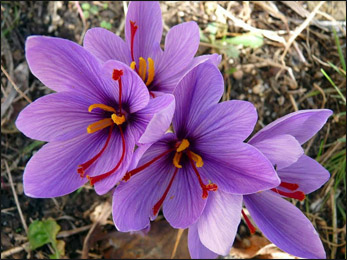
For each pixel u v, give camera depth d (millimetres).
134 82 115
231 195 122
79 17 229
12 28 230
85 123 129
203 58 137
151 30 144
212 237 122
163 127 107
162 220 209
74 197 215
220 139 123
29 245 210
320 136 225
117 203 117
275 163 122
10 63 226
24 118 118
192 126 127
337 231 217
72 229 212
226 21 230
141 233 204
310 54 233
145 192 126
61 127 125
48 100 119
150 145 113
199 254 146
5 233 211
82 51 113
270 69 226
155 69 145
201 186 121
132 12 139
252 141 125
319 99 229
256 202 131
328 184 220
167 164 131
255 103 222
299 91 226
